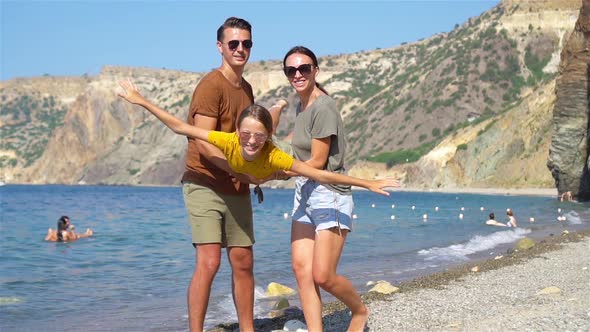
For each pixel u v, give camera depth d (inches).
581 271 445.4
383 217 1533.0
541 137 3560.5
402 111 5644.7
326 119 233.9
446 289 383.2
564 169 2047.2
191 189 245.8
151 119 7367.1
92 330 346.6
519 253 579.5
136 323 362.9
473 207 2034.9
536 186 3430.1
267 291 446.9
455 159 4018.2
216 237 245.8
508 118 3882.9
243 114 222.8
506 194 3319.4
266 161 229.3
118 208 2242.9
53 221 1536.7
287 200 3002.0
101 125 7854.3
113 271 620.7
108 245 908.6
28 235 1110.4
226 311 378.6
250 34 247.3
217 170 244.5
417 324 283.7
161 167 6707.7
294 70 236.4
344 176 227.3
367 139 5620.1
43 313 405.1
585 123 2014.0
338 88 7657.5
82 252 812.0
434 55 6653.5
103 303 439.8
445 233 988.6
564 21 6186.0
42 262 705.0
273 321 312.5
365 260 632.4
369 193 4111.7
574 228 997.2
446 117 5354.3
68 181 7628.0
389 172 4746.6
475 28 6579.7
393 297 357.1
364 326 263.6
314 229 245.3
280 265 616.7
